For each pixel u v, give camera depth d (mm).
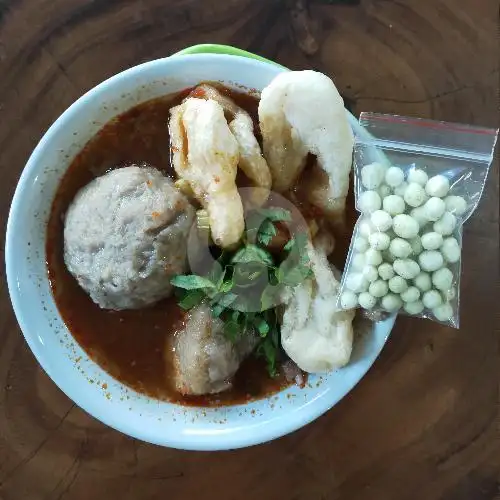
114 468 306
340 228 278
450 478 312
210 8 300
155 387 283
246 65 257
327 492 312
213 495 309
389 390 310
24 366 303
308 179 274
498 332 311
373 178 256
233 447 273
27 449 304
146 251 253
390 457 312
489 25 307
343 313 267
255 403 283
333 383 273
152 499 307
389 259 255
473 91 306
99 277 259
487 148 263
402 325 309
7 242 263
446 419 311
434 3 305
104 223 256
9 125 298
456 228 259
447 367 310
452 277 256
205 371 272
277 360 281
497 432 311
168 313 281
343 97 304
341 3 302
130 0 298
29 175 260
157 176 264
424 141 268
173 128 264
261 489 310
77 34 297
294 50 302
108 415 276
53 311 277
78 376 277
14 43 298
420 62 305
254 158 260
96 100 258
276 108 250
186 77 262
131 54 298
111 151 272
